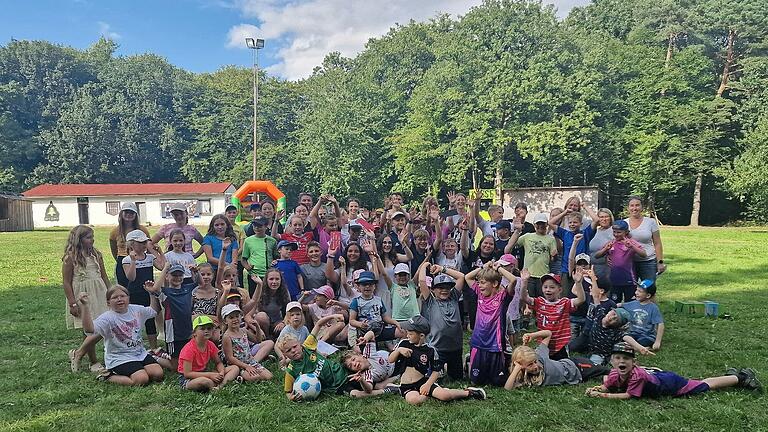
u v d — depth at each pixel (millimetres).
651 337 7016
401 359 5445
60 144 51719
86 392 5414
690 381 5305
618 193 45344
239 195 25125
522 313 7582
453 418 4723
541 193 40219
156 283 6520
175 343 6234
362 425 4633
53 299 10883
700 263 16922
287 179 49219
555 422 4648
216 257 7910
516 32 41219
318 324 5723
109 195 43938
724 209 42875
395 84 51406
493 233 8852
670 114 38406
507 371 5676
